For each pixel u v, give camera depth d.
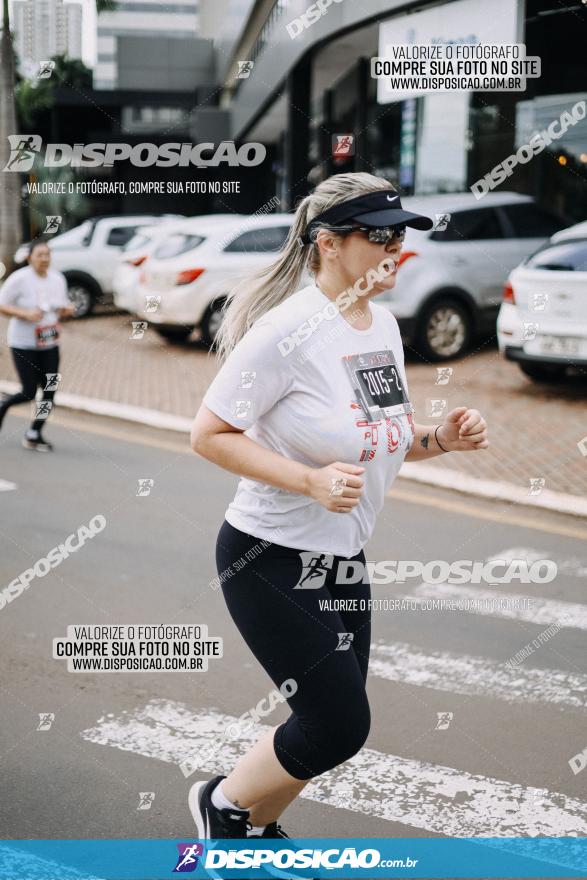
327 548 2.35
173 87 26.94
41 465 7.68
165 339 13.62
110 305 16.67
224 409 2.23
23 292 7.82
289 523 2.32
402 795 3.14
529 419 8.59
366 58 15.77
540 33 12.57
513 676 4.02
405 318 10.78
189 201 26.52
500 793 3.14
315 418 2.27
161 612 4.64
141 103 27.02
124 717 3.64
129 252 14.42
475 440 2.52
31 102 22.14
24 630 4.42
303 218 2.38
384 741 3.49
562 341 8.98
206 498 6.72
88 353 12.99
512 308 9.38
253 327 2.28
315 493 2.13
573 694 3.86
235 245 12.51
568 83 13.72
